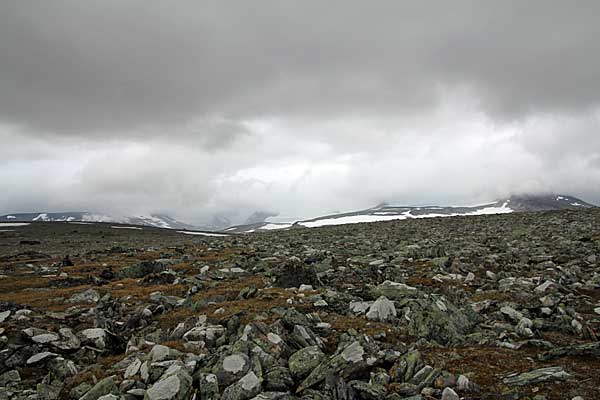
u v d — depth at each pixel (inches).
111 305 797.9
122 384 389.7
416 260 1057.5
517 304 593.3
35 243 3353.8
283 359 417.7
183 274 1122.7
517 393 327.9
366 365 391.9
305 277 828.0
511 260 985.5
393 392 350.0
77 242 3449.8
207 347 488.4
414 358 397.4
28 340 565.3
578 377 347.6
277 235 2458.2
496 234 1579.7
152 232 5575.8
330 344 482.6
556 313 549.6
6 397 417.1
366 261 1085.1
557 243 1191.6
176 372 376.2
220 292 822.5
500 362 396.5
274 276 909.2
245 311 598.9
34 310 787.4
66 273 1316.4
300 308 619.2
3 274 1349.7
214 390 358.6
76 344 559.2
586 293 672.4
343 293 713.0
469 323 538.9
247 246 1807.3
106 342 575.8
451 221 2407.7
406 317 540.1
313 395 338.6
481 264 957.8
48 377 465.4
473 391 341.7
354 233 2165.4
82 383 433.1
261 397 334.6
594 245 1093.1
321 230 2625.5
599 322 514.0
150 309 735.1
